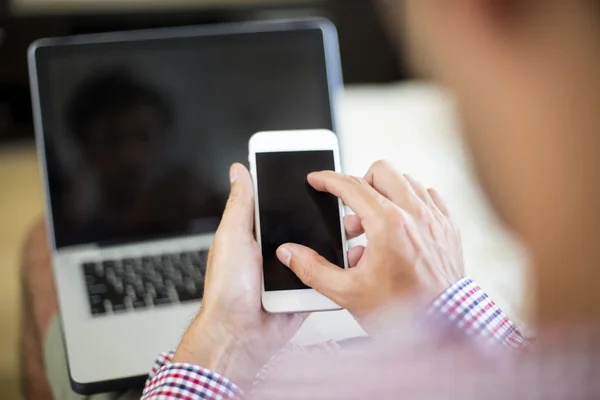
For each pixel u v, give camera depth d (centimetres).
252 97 85
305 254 50
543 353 26
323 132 58
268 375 40
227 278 51
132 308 72
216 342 50
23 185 126
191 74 84
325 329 65
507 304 66
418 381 28
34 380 77
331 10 118
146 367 65
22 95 133
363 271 45
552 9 15
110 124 82
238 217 53
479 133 16
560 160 15
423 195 52
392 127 105
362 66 116
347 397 29
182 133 84
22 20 130
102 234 81
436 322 40
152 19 136
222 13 137
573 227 16
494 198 17
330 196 55
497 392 26
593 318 19
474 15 15
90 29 135
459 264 47
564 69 15
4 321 108
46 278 84
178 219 83
